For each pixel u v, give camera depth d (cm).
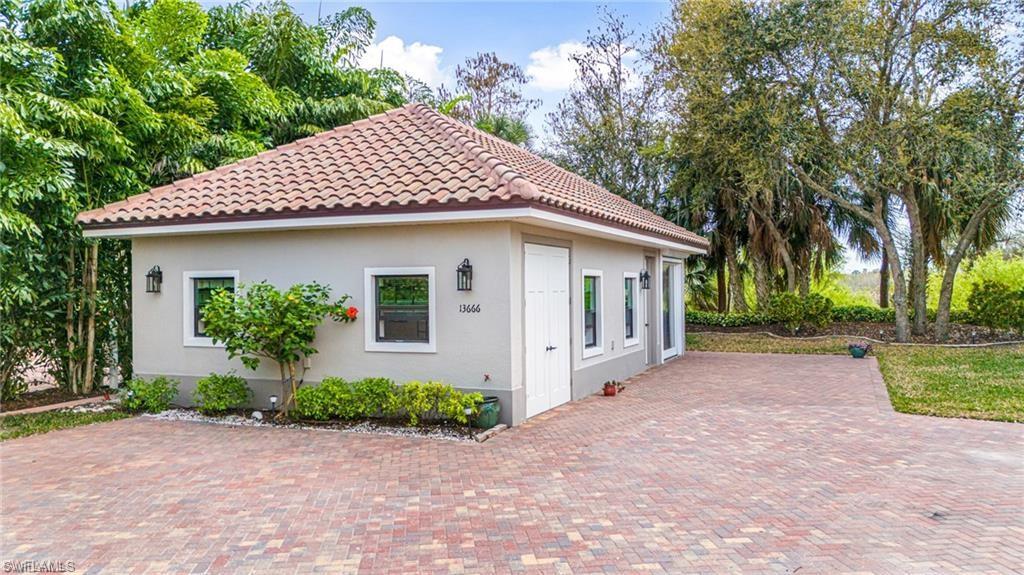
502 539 498
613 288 1270
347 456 736
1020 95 1645
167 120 1149
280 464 705
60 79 1062
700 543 486
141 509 568
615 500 584
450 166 935
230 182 1054
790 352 1808
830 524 522
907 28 1731
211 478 655
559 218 869
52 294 1079
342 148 1107
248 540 499
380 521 537
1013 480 635
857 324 2170
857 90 1711
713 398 1095
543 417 940
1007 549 470
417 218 844
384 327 931
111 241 1185
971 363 1471
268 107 1469
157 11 1361
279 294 888
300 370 969
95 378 1208
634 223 1145
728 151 1900
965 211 1877
